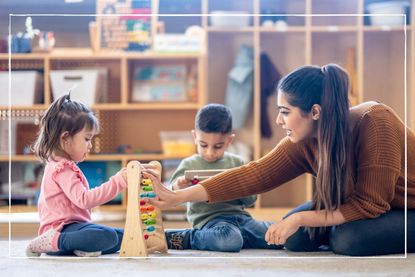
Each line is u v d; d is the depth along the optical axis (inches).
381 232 77.2
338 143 78.0
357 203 77.7
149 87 164.6
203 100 161.0
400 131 81.0
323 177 77.6
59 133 81.1
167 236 88.0
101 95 162.1
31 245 77.9
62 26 159.3
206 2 160.9
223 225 85.0
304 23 167.0
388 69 162.4
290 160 86.1
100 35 159.5
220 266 69.0
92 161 154.9
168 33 165.6
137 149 164.7
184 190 81.6
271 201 165.9
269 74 164.6
